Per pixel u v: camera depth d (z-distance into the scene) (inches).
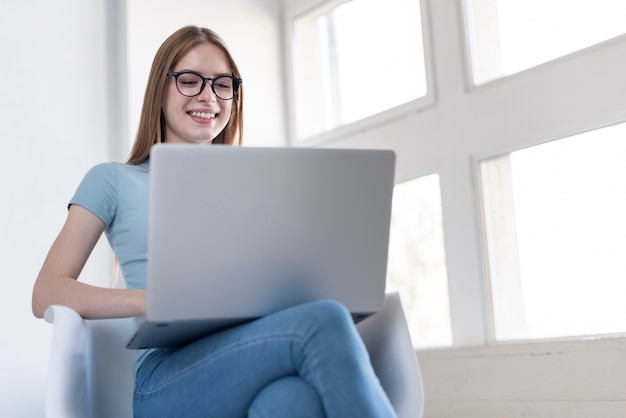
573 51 90.8
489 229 98.1
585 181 88.3
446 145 103.4
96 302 49.7
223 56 66.3
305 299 44.6
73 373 47.4
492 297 96.7
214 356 43.8
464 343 98.3
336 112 125.5
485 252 97.3
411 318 107.4
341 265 44.7
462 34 102.7
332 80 126.6
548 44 93.7
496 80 98.0
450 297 100.5
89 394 51.3
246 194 41.9
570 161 89.7
